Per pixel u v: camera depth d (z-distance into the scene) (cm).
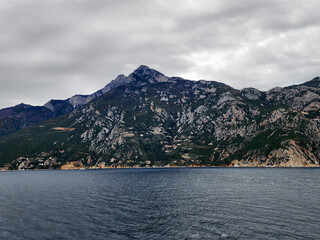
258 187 10631
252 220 5478
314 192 8919
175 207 6962
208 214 6091
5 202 8138
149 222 5525
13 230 5128
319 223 5169
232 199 7919
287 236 4484
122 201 8031
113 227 5212
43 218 5984
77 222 5606
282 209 6362
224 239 4428
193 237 4553
